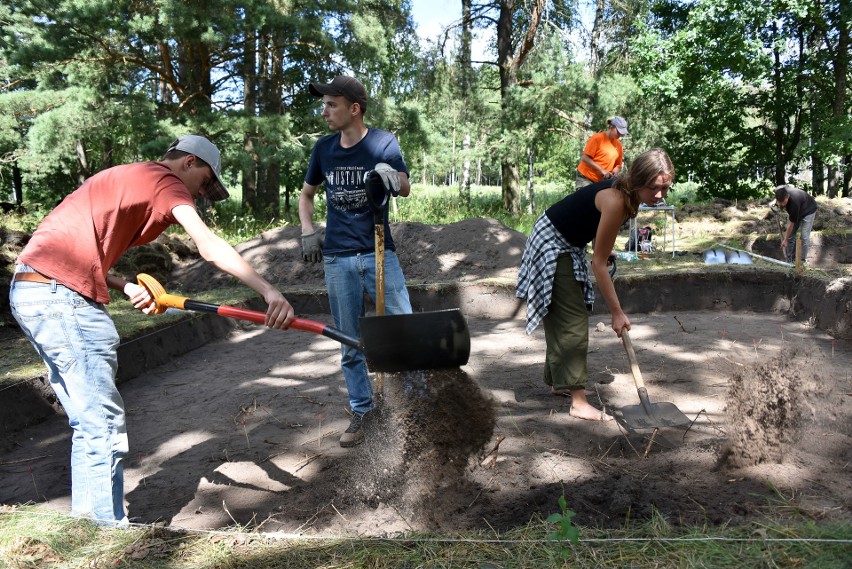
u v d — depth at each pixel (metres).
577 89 16.17
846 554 2.07
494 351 6.02
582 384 3.99
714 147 19.70
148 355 5.89
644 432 3.75
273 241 9.77
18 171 21.30
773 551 2.12
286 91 18.39
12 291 2.61
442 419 3.14
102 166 19.39
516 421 4.04
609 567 2.10
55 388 2.72
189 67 15.16
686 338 6.15
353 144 3.57
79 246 2.57
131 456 3.86
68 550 2.43
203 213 13.49
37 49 12.75
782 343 5.86
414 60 18.78
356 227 3.65
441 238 9.39
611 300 3.88
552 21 18.62
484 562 2.18
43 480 3.58
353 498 3.08
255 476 3.48
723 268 8.06
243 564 2.28
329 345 6.58
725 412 3.80
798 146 17.80
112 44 13.58
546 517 2.67
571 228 3.93
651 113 17.61
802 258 9.41
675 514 2.54
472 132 19.69
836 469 3.03
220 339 6.98
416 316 2.81
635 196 3.59
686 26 17.20
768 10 15.90
